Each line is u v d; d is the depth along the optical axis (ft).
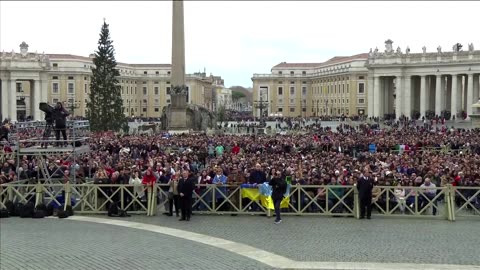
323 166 85.05
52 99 503.20
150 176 74.69
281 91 611.47
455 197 72.90
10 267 46.50
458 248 53.11
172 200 73.87
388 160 97.86
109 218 70.85
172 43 197.77
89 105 256.93
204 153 118.21
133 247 53.78
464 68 381.40
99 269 45.85
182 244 55.16
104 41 258.57
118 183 75.15
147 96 587.27
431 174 76.95
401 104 424.87
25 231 62.03
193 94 598.75
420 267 46.06
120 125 255.29
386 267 46.09
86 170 89.92
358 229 62.95
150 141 139.03
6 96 425.69
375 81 436.35
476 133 172.24
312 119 453.17
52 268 46.19
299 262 47.83
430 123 290.15
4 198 74.23
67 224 66.74
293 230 62.39
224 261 48.29
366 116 445.37
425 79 414.62
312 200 71.46
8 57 424.05
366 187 69.00
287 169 76.28
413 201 71.77
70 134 101.40
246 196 72.59
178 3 196.24
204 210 74.18
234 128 291.58
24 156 91.61
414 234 60.03
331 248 53.16
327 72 563.07
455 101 390.63
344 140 146.51
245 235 59.62
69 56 514.27
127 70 562.66
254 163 82.94
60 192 75.00
